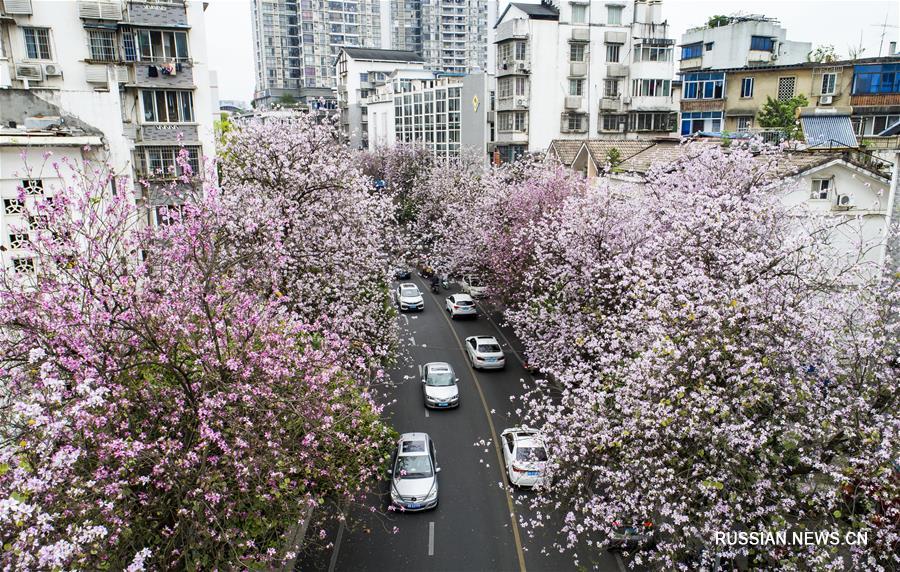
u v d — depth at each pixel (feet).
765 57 159.94
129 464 31.60
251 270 54.34
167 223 46.01
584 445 44.14
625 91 184.85
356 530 57.26
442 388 84.64
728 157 69.87
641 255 59.06
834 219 56.34
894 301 40.22
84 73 104.01
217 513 34.14
